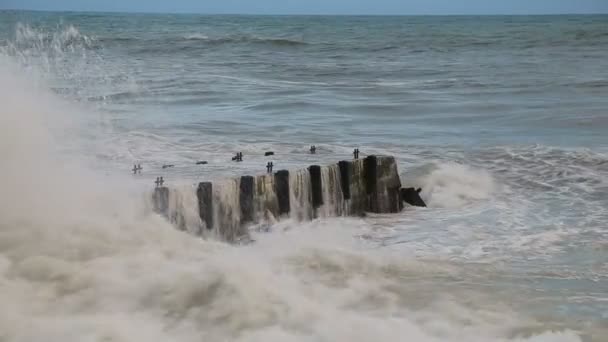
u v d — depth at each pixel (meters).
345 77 43.44
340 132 23.20
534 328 9.03
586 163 18.77
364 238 13.20
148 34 93.06
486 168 18.59
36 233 10.39
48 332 8.13
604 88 34.81
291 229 13.34
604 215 14.80
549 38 90.19
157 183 12.26
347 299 9.70
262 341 8.20
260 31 116.88
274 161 15.62
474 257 12.10
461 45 79.00
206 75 42.00
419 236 13.39
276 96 32.50
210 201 12.38
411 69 48.78
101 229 10.76
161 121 23.69
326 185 14.25
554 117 26.30
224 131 22.39
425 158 19.48
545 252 12.45
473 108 29.16
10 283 9.16
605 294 10.30
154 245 10.68
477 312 9.51
